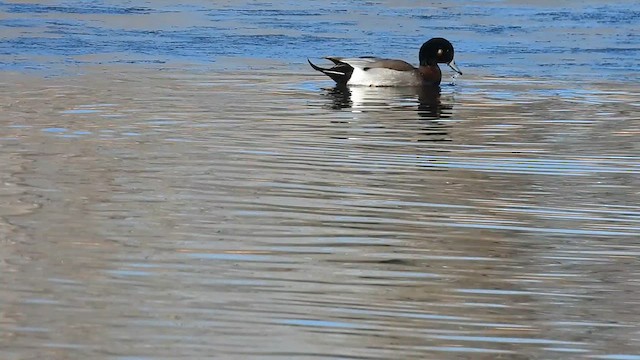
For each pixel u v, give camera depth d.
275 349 17.12
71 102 38.38
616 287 20.48
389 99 41.97
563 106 40.25
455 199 26.58
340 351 17.14
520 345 17.62
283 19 62.44
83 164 28.94
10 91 40.34
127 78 44.22
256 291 19.62
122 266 20.72
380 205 25.73
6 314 18.11
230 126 34.94
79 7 64.94
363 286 20.12
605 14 65.44
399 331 18.03
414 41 56.22
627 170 30.03
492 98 42.25
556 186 28.16
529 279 20.81
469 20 62.91
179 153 30.64
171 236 22.72
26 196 25.53
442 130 35.41
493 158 31.25
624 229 24.36
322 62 50.38
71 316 18.14
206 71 46.81
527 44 55.66
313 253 21.95
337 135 34.06
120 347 16.97
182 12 64.25
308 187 27.20
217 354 16.84
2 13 61.47
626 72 48.59
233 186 27.03
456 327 18.28
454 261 21.80
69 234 22.66
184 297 19.19
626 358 17.23
